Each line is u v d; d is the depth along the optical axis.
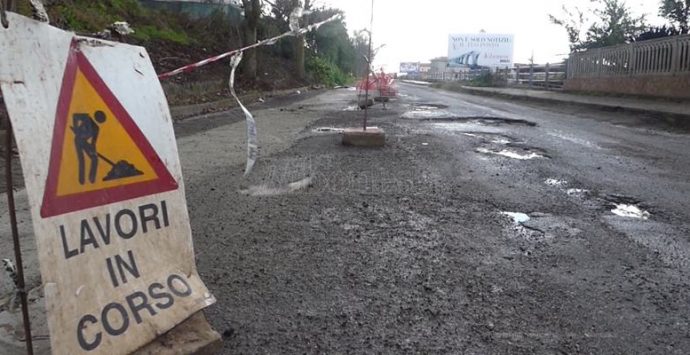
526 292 3.23
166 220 2.56
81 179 2.18
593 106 16.22
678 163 7.52
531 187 5.89
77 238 2.13
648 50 17.95
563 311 3.00
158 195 2.53
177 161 2.65
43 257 1.99
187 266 2.64
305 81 33.06
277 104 18.66
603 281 3.41
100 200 2.26
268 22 27.12
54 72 2.13
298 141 9.05
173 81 15.45
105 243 2.26
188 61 18.41
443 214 4.80
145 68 2.60
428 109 16.91
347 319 2.88
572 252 3.91
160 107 2.62
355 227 4.39
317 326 2.80
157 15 20.42
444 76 66.50
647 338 2.73
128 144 2.41
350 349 2.59
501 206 5.09
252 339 2.66
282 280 3.35
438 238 4.16
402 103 19.97
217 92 17.06
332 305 3.03
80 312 2.11
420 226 4.45
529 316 2.94
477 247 3.98
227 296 3.12
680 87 16.12
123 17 17.48
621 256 3.85
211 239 4.07
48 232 2.02
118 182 2.35
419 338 2.70
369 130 8.75
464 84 41.22
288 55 34.34
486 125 12.16
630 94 18.78
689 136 10.55
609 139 10.01
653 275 3.53
